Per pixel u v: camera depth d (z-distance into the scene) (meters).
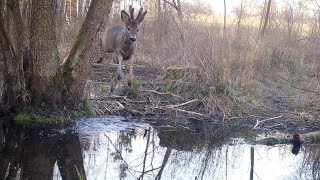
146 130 9.01
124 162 7.13
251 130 9.36
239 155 7.97
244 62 11.23
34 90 8.67
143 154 7.68
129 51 11.36
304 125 9.74
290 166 7.48
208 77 10.54
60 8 14.25
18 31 8.33
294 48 13.93
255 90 11.03
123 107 9.75
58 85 8.70
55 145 7.61
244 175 6.96
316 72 11.64
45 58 8.55
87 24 8.77
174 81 10.66
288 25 14.34
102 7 8.69
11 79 8.54
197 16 14.87
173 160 7.52
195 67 10.69
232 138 8.83
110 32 12.52
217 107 10.16
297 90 11.42
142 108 9.92
